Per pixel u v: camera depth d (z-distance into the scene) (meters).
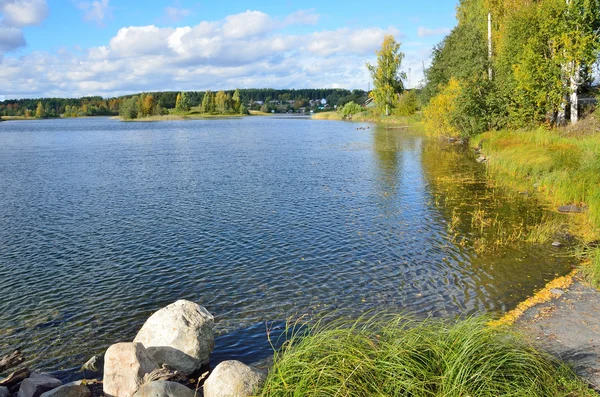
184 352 7.79
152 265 13.10
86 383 7.55
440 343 6.33
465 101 39.03
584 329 8.32
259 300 10.70
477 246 13.85
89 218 18.50
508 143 29.84
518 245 13.77
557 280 10.99
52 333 9.46
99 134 76.44
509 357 6.21
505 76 36.31
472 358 5.94
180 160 37.56
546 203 18.62
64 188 25.27
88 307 10.61
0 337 9.31
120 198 22.34
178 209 19.73
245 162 35.25
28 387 6.98
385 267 12.45
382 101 91.38
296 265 12.80
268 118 149.62
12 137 71.00
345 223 16.83
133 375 6.89
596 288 10.34
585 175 19.08
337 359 5.93
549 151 24.03
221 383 6.47
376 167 30.30
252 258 13.44
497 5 43.59
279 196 21.94
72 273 12.65
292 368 6.05
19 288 11.72
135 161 37.38
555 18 30.56
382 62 90.00
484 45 38.44
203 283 11.76
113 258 13.77
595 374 6.67
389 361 5.87
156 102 158.75
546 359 6.82
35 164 36.06
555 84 31.19
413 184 23.80
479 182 23.39
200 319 8.21
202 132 77.44
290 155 39.31
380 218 17.39
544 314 9.13
